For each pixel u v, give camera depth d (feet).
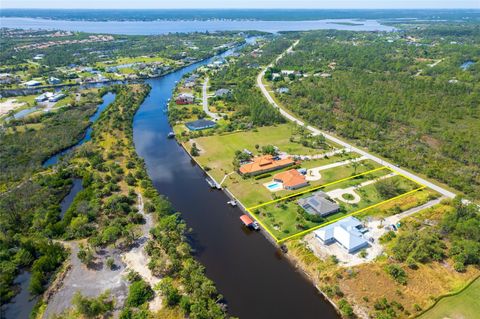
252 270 260.42
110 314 217.15
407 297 226.38
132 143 486.38
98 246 274.77
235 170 406.62
